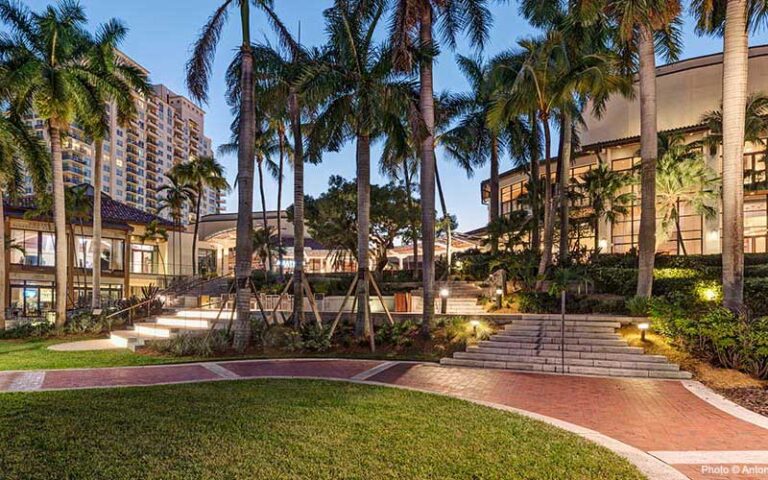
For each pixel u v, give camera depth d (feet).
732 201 42.16
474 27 55.83
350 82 49.90
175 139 401.29
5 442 19.30
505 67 69.05
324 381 33.30
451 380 35.14
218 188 128.16
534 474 16.34
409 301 68.44
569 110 70.90
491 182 81.92
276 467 16.70
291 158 107.55
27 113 70.49
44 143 71.82
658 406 27.53
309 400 27.14
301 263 55.16
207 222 163.73
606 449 19.16
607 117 116.47
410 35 47.60
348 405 26.00
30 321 74.95
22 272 103.86
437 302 65.36
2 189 68.44
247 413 24.08
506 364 40.57
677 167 74.23
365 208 52.08
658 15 47.83
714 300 49.83
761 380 33.78
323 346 48.49
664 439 21.22
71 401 26.66
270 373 37.32
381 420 22.99
